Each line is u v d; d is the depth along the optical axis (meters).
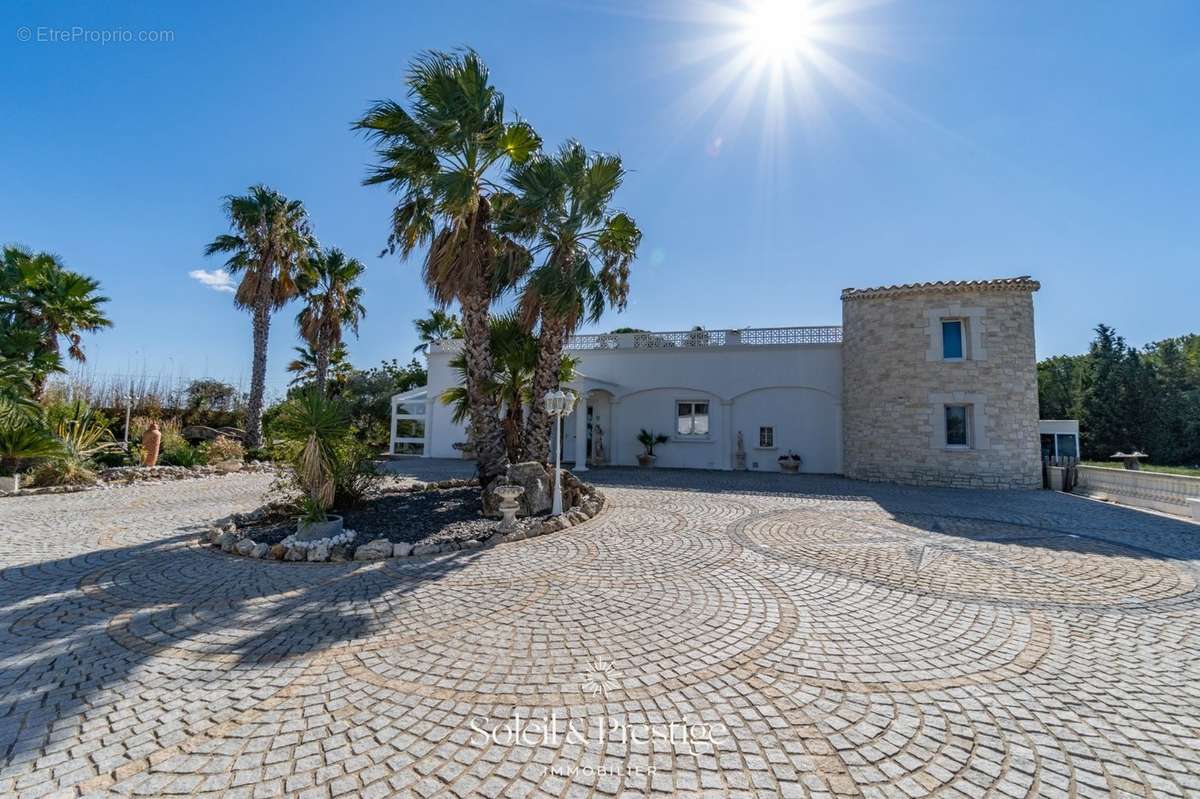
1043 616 4.66
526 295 10.64
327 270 22.69
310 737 2.70
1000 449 14.87
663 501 11.41
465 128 8.81
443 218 9.45
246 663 3.58
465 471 17.14
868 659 3.75
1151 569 6.22
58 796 2.22
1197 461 29.52
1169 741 2.77
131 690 3.19
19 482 11.93
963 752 2.64
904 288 15.98
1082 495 13.08
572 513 9.01
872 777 2.43
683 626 4.34
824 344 19.03
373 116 8.66
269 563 6.24
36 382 15.36
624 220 11.12
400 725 2.82
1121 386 30.45
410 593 5.14
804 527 8.68
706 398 20.34
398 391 33.78
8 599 4.89
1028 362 14.98
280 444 7.88
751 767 2.50
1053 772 2.48
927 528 8.66
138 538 7.53
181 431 22.11
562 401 9.20
